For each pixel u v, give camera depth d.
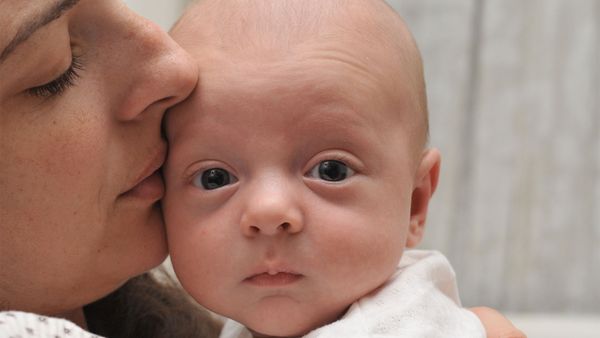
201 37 1.12
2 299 1.00
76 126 0.98
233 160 1.06
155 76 1.02
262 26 1.10
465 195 2.80
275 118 1.05
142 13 2.35
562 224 2.75
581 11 2.76
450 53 2.81
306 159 1.05
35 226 0.97
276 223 1.01
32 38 0.90
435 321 1.05
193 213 1.08
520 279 2.76
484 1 2.81
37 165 0.95
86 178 0.98
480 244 2.78
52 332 0.84
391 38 1.15
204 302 1.08
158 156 1.09
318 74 1.06
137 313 1.33
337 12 1.12
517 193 2.77
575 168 2.75
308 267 1.03
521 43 2.78
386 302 1.06
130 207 1.07
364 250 1.05
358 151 1.07
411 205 1.22
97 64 1.01
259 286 1.04
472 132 2.81
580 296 2.73
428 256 1.19
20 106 0.94
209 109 1.07
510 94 2.79
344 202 1.06
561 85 2.77
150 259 1.11
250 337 1.16
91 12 1.00
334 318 1.07
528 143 2.77
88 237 1.01
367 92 1.08
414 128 1.17
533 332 2.43
